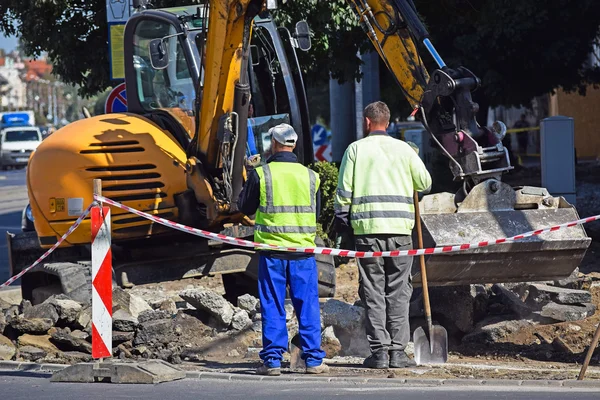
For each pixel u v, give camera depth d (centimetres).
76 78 5416
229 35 2895
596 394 2019
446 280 2586
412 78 2738
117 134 3136
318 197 2398
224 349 2727
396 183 2391
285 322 2358
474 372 2333
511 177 8031
